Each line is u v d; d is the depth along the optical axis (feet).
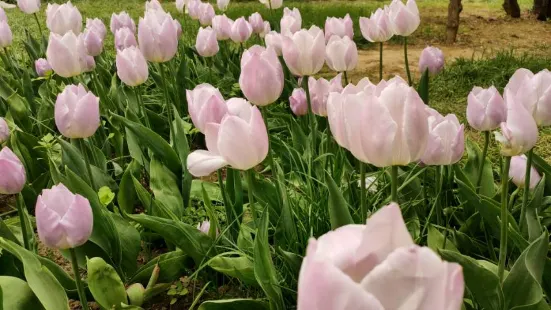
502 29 10.09
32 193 3.23
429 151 1.92
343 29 3.69
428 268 0.69
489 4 14.74
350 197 2.51
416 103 1.34
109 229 2.34
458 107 5.22
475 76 6.04
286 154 3.18
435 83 5.82
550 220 2.49
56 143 3.76
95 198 2.31
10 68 5.14
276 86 2.20
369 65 7.29
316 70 2.69
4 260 2.23
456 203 2.78
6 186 2.16
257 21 5.19
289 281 2.22
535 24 10.63
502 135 1.61
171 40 3.01
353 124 1.37
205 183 3.18
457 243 2.34
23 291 1.97
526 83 1.82
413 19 3.57
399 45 8.67
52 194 1.85
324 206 2.37
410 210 2.56
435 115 2.06
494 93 2.23
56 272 2.22
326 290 0.67
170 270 2.40
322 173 2.72
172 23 3.00
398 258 0.69
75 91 2.62
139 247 2.50
